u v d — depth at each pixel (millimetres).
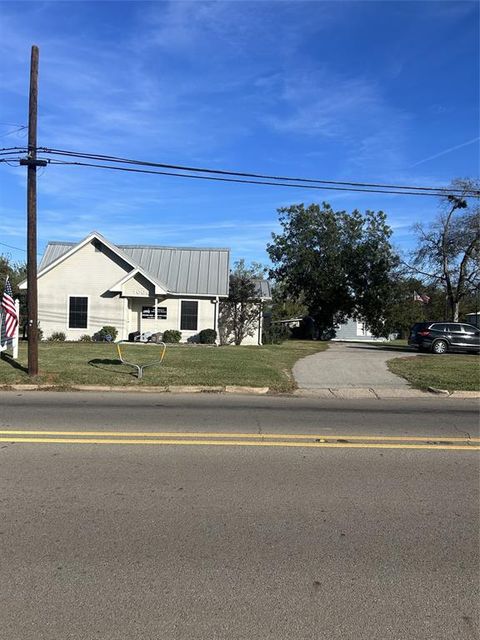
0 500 4828
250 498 4957
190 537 4125
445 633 2994
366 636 2957
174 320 28516
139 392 11969
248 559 3791
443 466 6043
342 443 7070
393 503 4883
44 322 27344
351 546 4016
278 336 32562
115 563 3709
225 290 28578
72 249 27281
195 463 6023
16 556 3795
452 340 25578
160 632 2969
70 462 5988
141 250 30609
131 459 6137
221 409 9688
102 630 2979
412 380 13695
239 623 3055
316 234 43625
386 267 41719
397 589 3432
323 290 43438
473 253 36562
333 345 31031
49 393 11562
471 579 3570
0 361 15531
